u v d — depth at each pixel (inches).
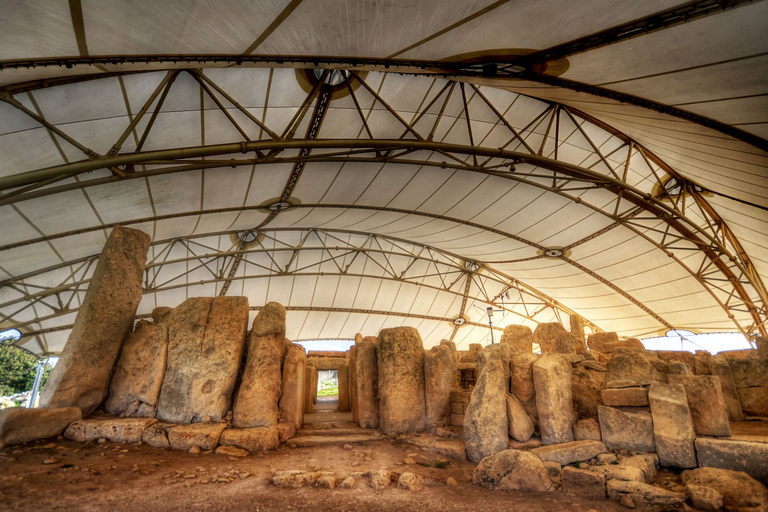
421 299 1264.8
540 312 1274.6
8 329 819.4
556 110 568.7
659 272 876.0
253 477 231.1
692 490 182.5
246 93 434.0
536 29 293.4
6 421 253.8
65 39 240.1
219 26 264.7
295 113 488.4
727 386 303.4
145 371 330.3
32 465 222.5
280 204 717.9
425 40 312.7
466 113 563.5
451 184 727.1
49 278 731.4
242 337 340.5
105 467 230.5
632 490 190.7
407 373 347.9
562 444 247.1
